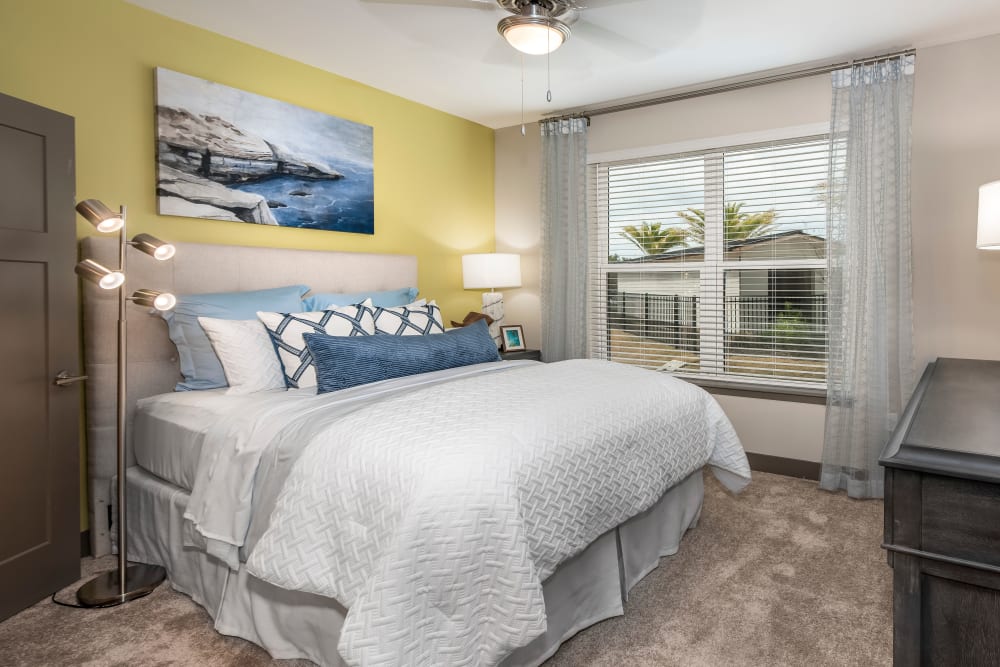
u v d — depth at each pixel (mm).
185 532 2178
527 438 1736
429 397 2023
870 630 1991
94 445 2566
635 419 2180
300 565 1599
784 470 3756
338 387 2432
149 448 2479
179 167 2865
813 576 2371
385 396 2279
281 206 3326
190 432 2250
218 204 3027
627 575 2227
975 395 1709
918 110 3260
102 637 1963
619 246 4445
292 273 3283
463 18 2877
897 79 3217
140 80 2762
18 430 2119
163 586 2305
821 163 3639
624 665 1809
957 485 999
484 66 3520
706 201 4047
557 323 4480
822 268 3670
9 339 2084
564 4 2650
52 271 2229
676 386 2607
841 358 3395
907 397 3248
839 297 3404
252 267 3088
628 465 2070
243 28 2990
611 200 4461
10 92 2357
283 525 1657
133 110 2740
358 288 3674
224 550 1909
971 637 1010
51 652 1881
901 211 3232
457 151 4578
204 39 2990
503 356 4160
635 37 3096
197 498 2051
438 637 1415
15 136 2084
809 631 1988
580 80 3770
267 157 3248
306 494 1659
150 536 2432
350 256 3621
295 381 2553
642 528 2355
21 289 2121
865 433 3297
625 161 4316
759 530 2842
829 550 2613
